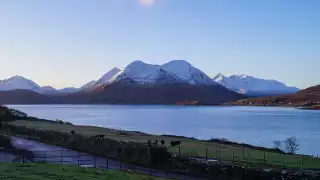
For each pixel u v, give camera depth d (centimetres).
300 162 5031
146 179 3866
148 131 13400
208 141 8206
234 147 6894
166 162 5288
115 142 6425
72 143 7119
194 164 4975
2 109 12169
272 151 6656
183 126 16588
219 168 4697
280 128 16050
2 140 7331
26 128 9238
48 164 4047
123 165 5369
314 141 11150
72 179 3212
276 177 4241
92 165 5203
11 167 3600
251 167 4581
